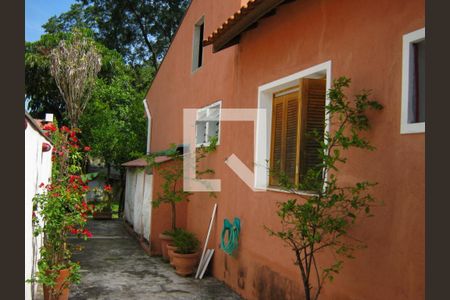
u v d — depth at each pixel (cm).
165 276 811
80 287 718
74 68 1458
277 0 529
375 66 398
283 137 603
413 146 347
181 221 1027
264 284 604
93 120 1700
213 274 820
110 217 1711
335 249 439
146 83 2605
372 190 389
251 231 659
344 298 422
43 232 633
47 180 785
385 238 370
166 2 2644
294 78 546
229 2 830
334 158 384
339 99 406
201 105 965
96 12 2625
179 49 1204
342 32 453
